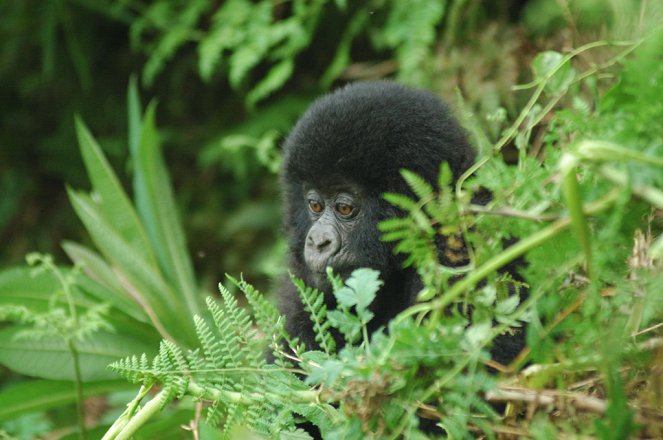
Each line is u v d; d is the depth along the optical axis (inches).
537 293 177.6
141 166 400.8
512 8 457.4
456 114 313.7
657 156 162.6
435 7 462.6
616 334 171.5
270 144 486.9
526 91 384.5
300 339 304.7
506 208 184.9
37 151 757.3
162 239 393.7
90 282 340.5
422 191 181.8
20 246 724.0
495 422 185.6
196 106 701.9
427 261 187.0
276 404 199.8
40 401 317.4
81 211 366.3
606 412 166.6
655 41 176.1
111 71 730.2
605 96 194.1
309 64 623.8
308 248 300.0
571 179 159.0
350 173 288.2
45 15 682.8
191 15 601.6
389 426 181.9
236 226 634.2
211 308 204.4
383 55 575.2
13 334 319.9
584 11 339.3
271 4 558.6
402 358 177.5
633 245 190.5
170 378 199.9
